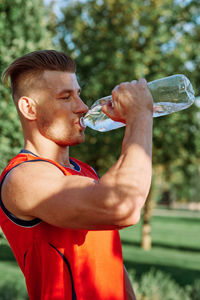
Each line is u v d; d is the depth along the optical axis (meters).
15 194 1.17
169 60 10.64
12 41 4.71
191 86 1.57
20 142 4.54
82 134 1.37
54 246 1.22
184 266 12.73
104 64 10.83
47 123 1.33
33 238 1.24
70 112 1.34
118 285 1.32
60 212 1.08
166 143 11.19
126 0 10.95
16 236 1.27
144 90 1.18
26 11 4.88
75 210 1.07
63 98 1.34
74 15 11.46
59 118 1.33
